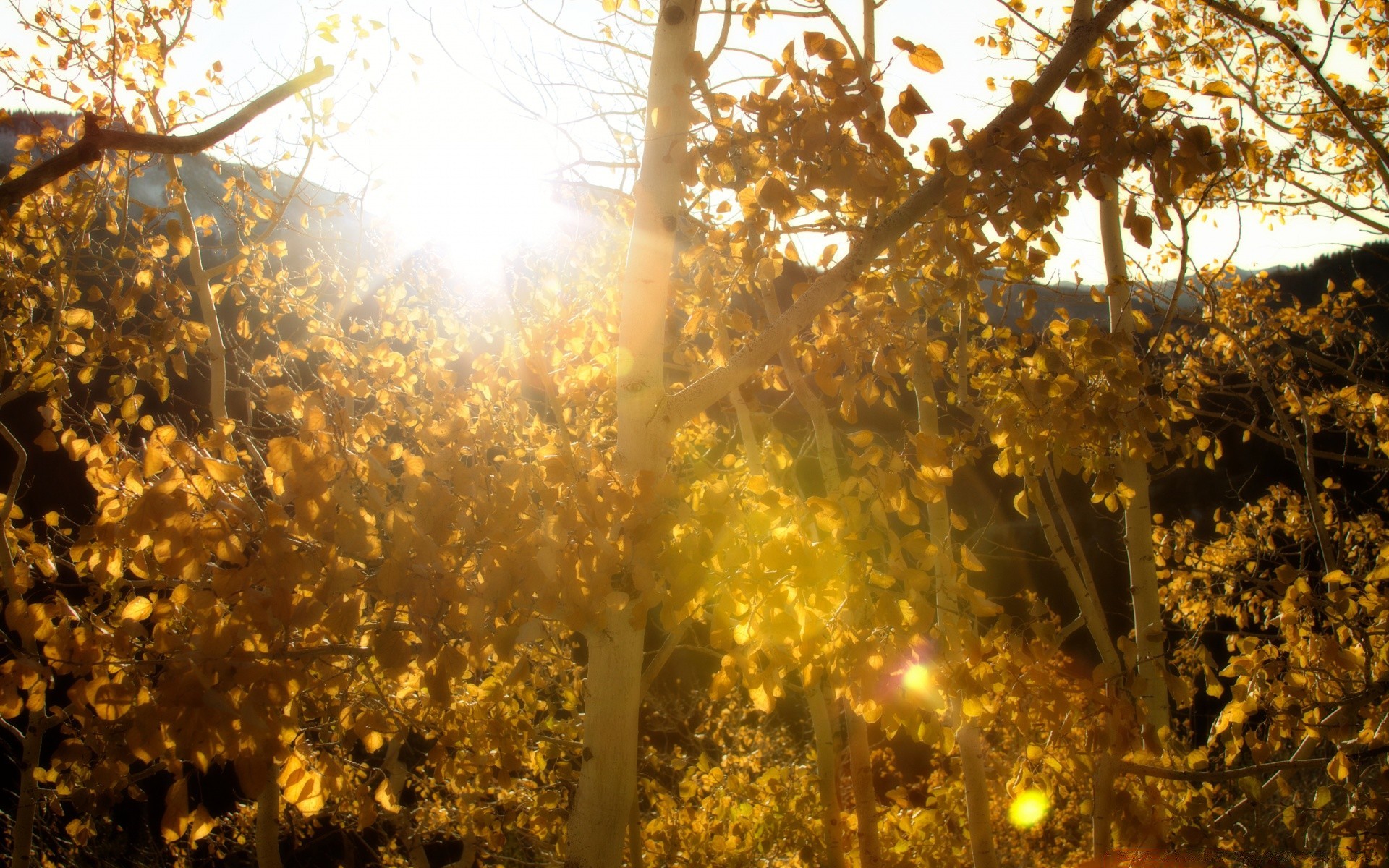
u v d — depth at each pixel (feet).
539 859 22.48
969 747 15.60
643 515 8.39
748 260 11.24
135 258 15.85
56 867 18.74
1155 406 10.64
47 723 14.25
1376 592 12.96
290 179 16.87
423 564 7.64
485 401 12.85
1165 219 9.08
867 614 9.54
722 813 20.11
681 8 9.64
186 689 6.81
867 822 16.02
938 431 14.84
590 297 15.24
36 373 14.26
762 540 8.80
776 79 9.30
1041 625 11.40
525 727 14.15
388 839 26.21
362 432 9.57
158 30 15.61
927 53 8.60
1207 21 17.48
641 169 9.80
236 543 7.49
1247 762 14.39
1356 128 11.28
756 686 9.18
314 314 17.07
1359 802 11.84
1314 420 19.16
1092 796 14.70
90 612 11.05
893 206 9.96
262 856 15.17
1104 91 9.43
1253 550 20.59
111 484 8.39
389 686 12.78
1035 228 9.07
